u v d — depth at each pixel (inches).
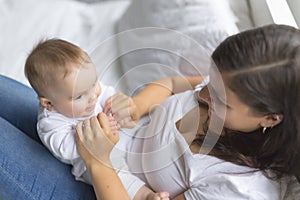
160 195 35.2
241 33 30.6
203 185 33.9
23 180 38.4
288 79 28.7
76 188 40.0
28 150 40.0
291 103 29.5
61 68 35.0
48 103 37.4
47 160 39.9
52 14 61.4
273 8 43.8
